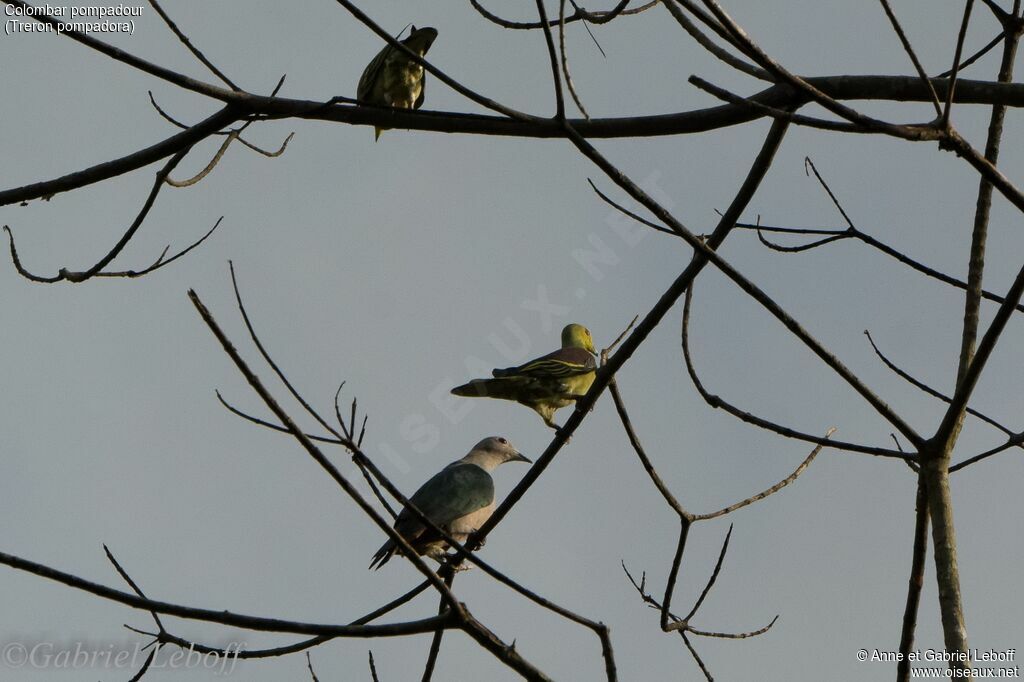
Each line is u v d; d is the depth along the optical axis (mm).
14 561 8797
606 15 11406
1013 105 10008
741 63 10539
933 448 10500
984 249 11555
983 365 10031
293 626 9227
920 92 10125
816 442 10883
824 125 8922
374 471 9102
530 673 9492
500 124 11156
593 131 10578
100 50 10602
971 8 8633
